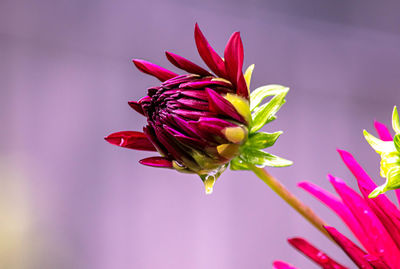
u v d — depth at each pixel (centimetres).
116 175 175
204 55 40
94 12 177
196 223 181
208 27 189
